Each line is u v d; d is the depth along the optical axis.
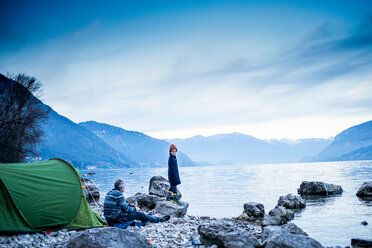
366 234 9.71
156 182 19.03
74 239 5.58
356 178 40.44
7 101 38.72
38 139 43.41
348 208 15.53
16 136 39.00
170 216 11.60
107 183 51.53
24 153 40.94
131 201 14.60
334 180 38.09
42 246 6.32
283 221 11.76
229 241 6.51
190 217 12.51
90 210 8.81
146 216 9.62
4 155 36.72
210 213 15.81
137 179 65.75
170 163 12.21
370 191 20.33
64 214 8.12
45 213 7.77
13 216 7.38
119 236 5.71
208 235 6.96
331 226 11.20
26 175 8.02
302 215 14.04
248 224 11.88
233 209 17.16
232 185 37.12
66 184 8.52
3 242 6.40
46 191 8.04
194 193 27.84
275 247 5.98
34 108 42.38
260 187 32.34
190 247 7.02
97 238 5.47
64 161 9.34
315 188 23.56
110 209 8.81
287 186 32.41
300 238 6.25
